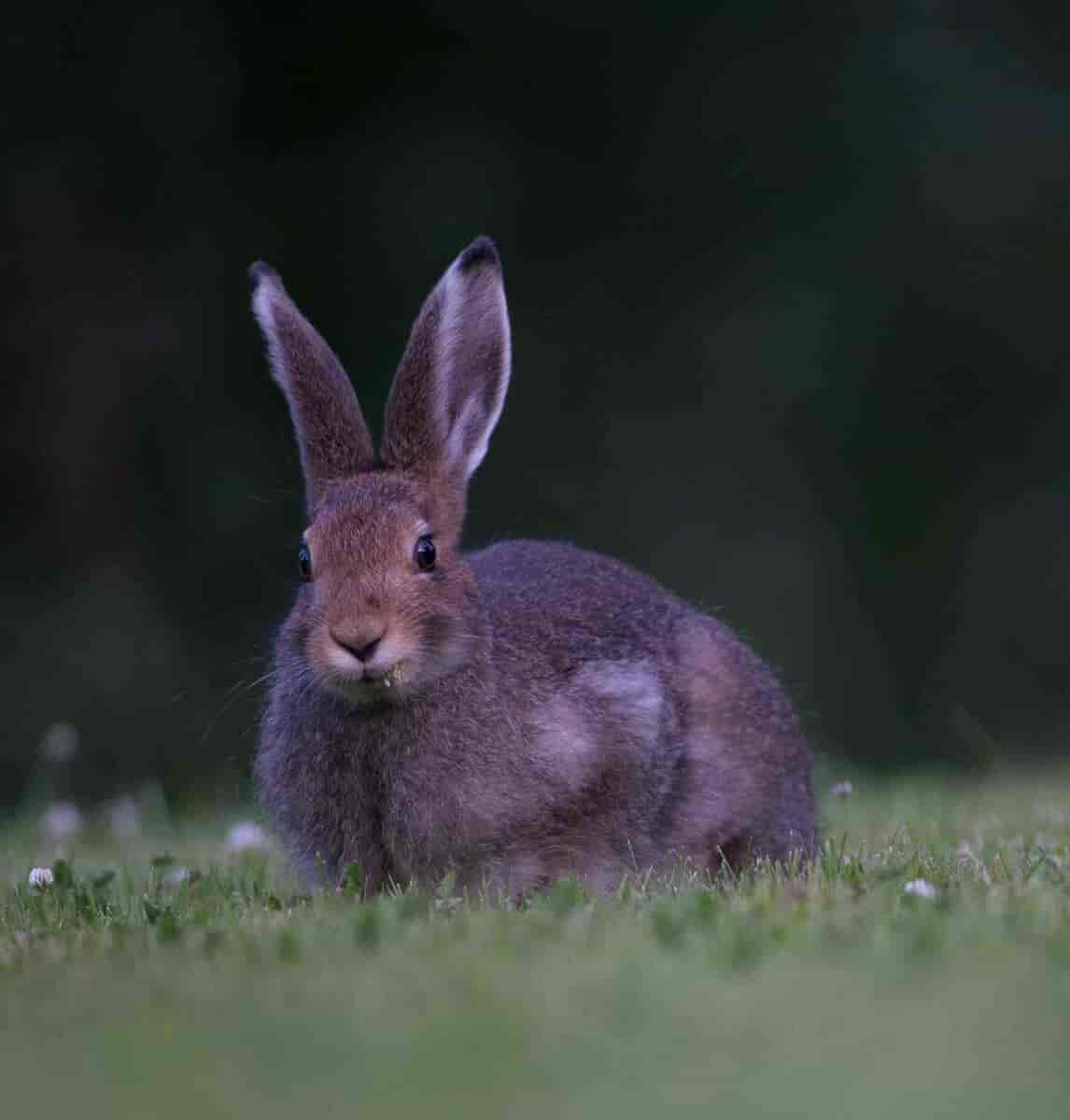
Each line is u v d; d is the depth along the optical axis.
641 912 6.08
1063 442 18.45
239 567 16.66
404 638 7.00
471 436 7.91
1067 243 18.11
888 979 4.87
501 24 17.42
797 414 17.73
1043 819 9.52
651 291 17.70
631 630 8.06
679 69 17.73
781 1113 3.90
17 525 16.75
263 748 7.84
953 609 18.11
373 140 17.45
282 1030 4.58
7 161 16.67
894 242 17.88
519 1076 4.17
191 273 17.06
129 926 6.54
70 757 15.88
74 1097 4.21
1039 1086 4.03
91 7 16.67
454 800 7.25
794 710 8.84
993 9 18.38
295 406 7.96
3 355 16.73
